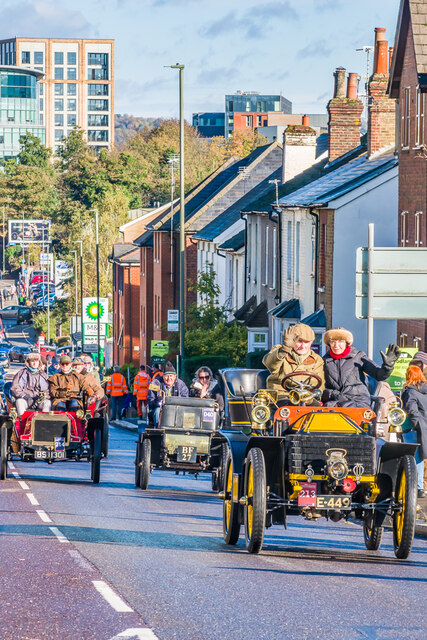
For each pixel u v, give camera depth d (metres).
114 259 191.62
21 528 29.09
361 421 24.52
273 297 100.56
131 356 180.38
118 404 106.69
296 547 26.64
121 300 188.12
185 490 43.47
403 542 24.16
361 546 27.25
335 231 80.69
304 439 24.03
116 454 65.38
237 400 34.72
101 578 21.31
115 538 27.38
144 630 16.92
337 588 20.70
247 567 22.94
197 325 114.94
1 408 46.62
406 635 16.94
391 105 87.56
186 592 20.02
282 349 26.03
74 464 56.72
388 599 19.75
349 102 103.81
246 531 25.41
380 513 24.97
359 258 40.06
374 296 40.16
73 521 30.84
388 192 79.94
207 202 146.88
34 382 44.84
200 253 141.88
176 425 42.16
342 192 80.00
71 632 16.80
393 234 79.88
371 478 24.16
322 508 23.97
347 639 16.58
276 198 97.75
